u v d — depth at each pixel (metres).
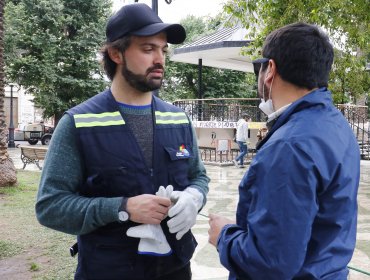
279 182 1.38
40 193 1.83
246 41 14.94
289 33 1.60
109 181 1.84
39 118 32.97
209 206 7.73
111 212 1.74
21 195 8.40
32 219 6.48
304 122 1.48
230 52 16.56
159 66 1.90
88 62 22.72
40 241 5.38
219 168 13.81
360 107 17.53
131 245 1.85
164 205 1.79
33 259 4.73
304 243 1.34
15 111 31.81
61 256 4.82
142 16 1.85
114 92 1.99
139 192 1.87
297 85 1.60
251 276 1.43
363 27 7.63
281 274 1.33
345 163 1.47
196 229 5.93
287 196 1.36
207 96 27.25
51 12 21.69
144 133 1.96
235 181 10.88
